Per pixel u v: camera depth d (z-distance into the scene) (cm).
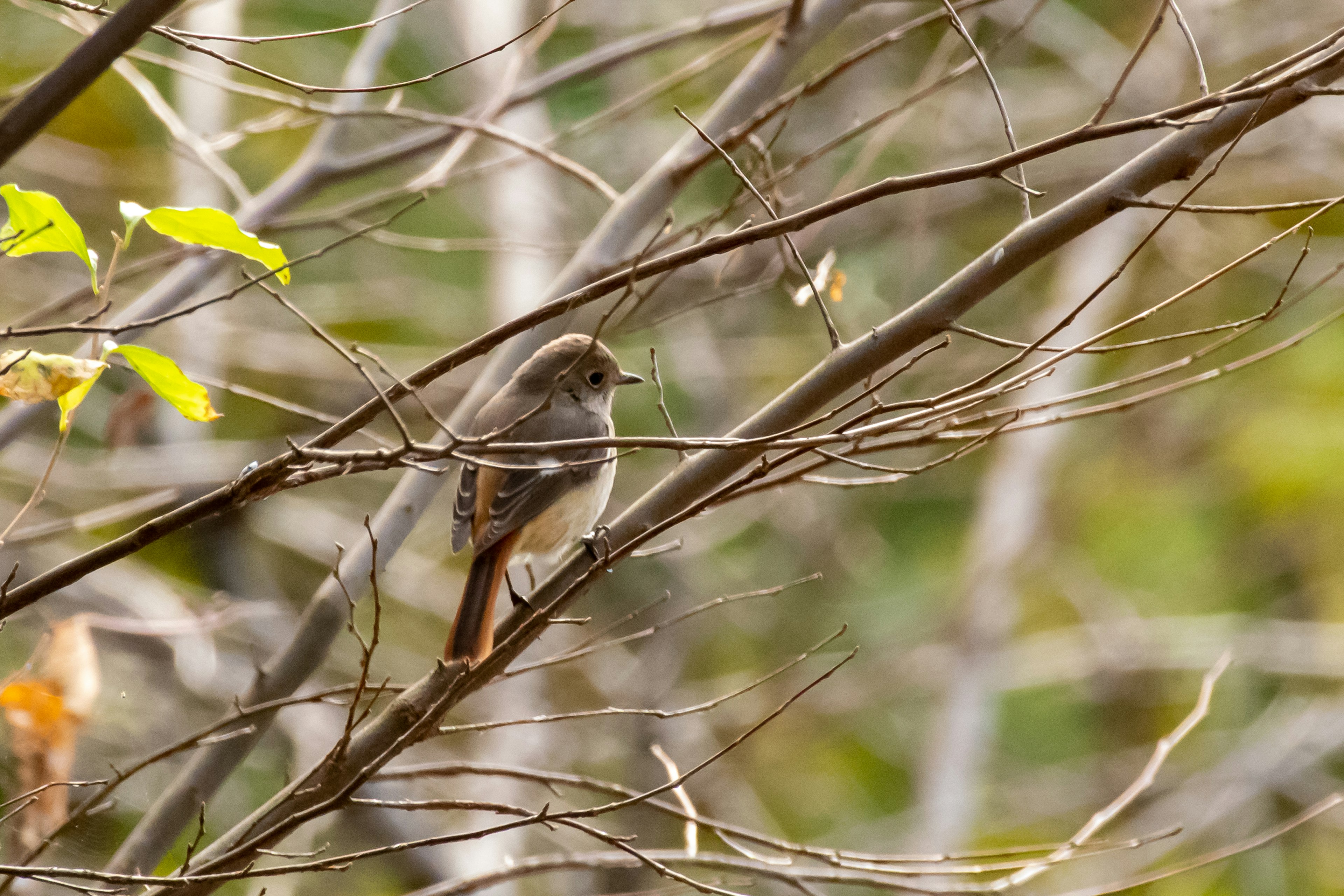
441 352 1543
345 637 1426
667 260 455
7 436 708
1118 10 1778
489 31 1325
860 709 1609
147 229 1316
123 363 566
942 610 1678
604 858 598
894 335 553
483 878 594
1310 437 1588
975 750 1445
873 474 1694
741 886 639
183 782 641
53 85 458
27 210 455
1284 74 479
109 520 757
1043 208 1678
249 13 1514
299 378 1489
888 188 448
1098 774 1602
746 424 574
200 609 1024
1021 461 1569
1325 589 1659
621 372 805
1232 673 1642
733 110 793
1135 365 1695
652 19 1620
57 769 579
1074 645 1662
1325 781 1504
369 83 875
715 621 1662
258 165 1457
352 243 1527
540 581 1109
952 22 547
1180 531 1727
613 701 1457
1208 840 1482
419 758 1255
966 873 637
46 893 570
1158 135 1591
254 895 571
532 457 742
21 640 797
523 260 1357
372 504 1577
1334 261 1617
